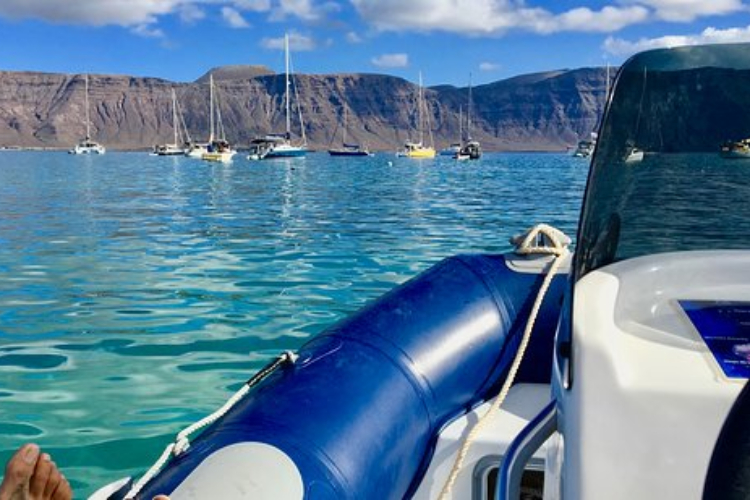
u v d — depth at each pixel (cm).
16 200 2559
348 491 240
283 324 777
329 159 8994
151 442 480
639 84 225
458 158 8719
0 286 989
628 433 164
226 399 558
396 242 1423
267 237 1498
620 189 222
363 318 331
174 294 927
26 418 520
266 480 224
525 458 193
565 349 187
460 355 328
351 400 272
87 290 959
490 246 1373
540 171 5378
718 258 224
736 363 173
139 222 1803
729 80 219
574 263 215
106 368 633
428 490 291
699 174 221
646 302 208
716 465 127
